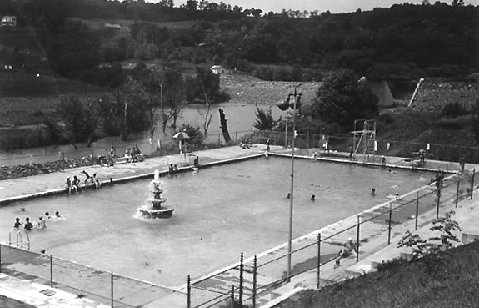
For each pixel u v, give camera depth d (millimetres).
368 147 79312
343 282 26031
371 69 153750
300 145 83438
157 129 121375
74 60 161500
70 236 39688
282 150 79188
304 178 62750
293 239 39344
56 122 104562
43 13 167375
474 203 44969
